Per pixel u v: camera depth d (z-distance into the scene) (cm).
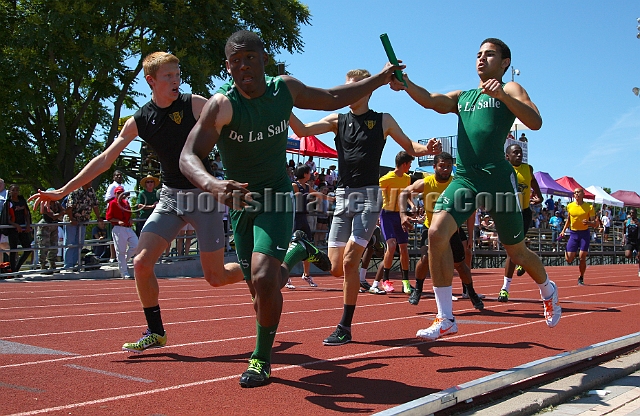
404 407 271
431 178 774
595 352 413
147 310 421
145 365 392
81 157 2359
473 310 727
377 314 673
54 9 1738
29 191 2473
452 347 471
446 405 291
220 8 1916
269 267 327
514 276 1461
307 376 370
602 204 3028
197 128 312
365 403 315
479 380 322
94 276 1192
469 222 857
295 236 446
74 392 324
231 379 358
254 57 315
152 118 404
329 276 1437
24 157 2014
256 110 322
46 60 1811
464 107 456
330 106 360
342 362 411
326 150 1850
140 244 411
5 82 1795
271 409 301
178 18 1852
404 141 494
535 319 641
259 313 336
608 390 375
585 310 723
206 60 1884
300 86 344
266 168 339
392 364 407
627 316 668
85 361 401
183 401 311
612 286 1169
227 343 474
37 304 732
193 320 603
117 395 320
